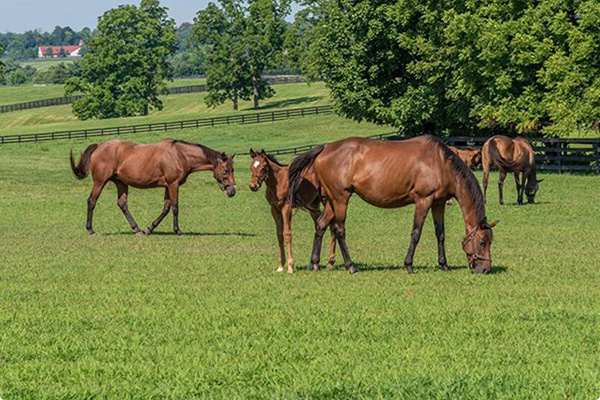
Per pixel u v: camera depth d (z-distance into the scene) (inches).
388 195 660.1
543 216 1165.7
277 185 681.0
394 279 639.1
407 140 671.1
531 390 360.2
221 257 795.4
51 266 746.2
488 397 354.9
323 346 434.3
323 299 557.6
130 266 741.3
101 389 371.2
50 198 1562.5
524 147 1305.4
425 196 657.6
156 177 1027.3
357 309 522.0
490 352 420.8
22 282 658.2
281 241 697.6
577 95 1788.9
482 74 1895.9
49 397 362.6
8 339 455.2
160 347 433.7
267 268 717.9
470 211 659.4
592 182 1631.4
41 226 1162.6
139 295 586.9
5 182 1795.0
